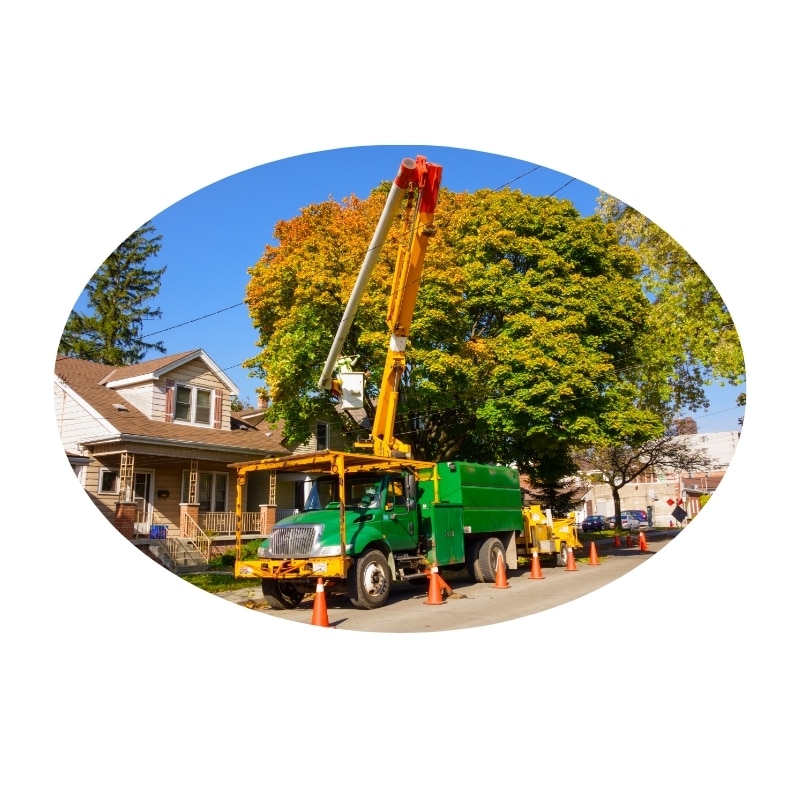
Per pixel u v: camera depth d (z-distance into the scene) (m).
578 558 20.81
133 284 37.03
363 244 18.42
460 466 14.15
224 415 24.56
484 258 20.11
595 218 21.16
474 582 15.04
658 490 55.22
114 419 20.59
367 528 11.59
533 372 17.91
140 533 20.61
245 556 20.80
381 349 17.56
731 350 20.98
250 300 19.88
